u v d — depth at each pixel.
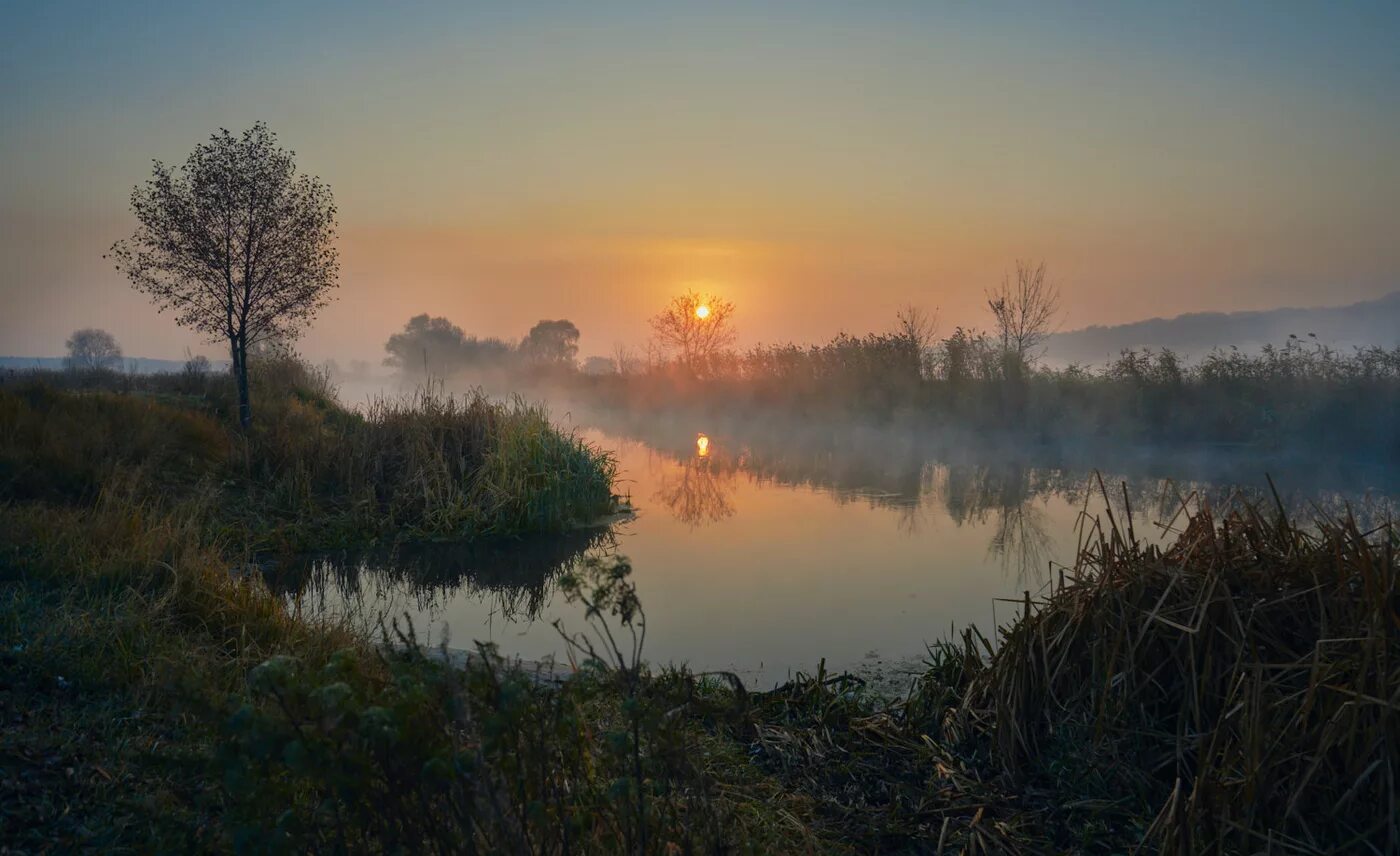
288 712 2.33
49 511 7.41
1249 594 4.09
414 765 2.39
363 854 2.46
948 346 23.98
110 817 3.14
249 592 6.12
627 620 2.74
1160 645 4.22
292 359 18.81
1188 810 3.30
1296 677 3.71
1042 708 4.45
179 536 6.94
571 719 2.76
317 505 10.91
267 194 12.66
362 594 8.41
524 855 2.42
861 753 4.64
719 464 18.12
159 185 12.27
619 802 2.72
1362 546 3.81
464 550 10.14
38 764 3.37
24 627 4.61
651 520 11.95
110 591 5.52
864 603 7.78
